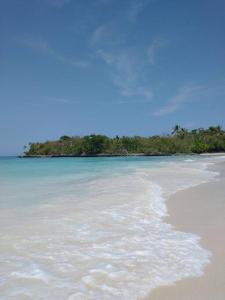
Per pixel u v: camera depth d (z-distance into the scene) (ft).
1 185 43.06
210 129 389.60
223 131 381.40
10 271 12.93
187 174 58.44
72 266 13.48
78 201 28.66
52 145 391.86
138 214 23.40
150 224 20.67
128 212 23.97
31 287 11.59
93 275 12.64
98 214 23.16
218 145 338.75
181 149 336.08
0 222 20.68
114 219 21.77
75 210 24.54
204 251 15.53
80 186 40.57
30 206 26.35
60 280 12.17
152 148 341.21
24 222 20.68
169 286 11.88
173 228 19.77
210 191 35.22
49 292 11.24
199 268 13.51
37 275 12.59
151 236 17.93
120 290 11.49
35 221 20.97
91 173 66.54
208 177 52.21
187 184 41.86
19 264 13.65
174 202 28.63
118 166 101.35
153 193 33.19
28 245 16.08
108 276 12.57
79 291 11.35
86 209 24.89
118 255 14.83
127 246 16.11
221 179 48.78
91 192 34.45
